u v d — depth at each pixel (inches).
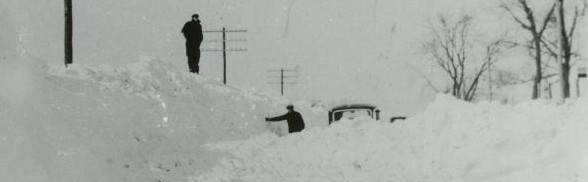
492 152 520.1
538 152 493.0
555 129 520.1
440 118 644.1
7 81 575.2
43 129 528.7
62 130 552.1
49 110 589.6
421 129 634.2
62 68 850.1
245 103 1113.4
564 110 569.6
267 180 556.4
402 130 653.9
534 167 476.7
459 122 611.5
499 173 488.7
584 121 516.1
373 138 657.6
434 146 576.1
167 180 547.8
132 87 896.3
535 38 2349.9
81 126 602.5
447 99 683.4
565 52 2214.6
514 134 531.8
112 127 663.8
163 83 1000.9
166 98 918.4
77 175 486.0
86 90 780.0
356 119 738.8
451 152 548.7
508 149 517.0
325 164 606.9
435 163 539.8
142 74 986.1
